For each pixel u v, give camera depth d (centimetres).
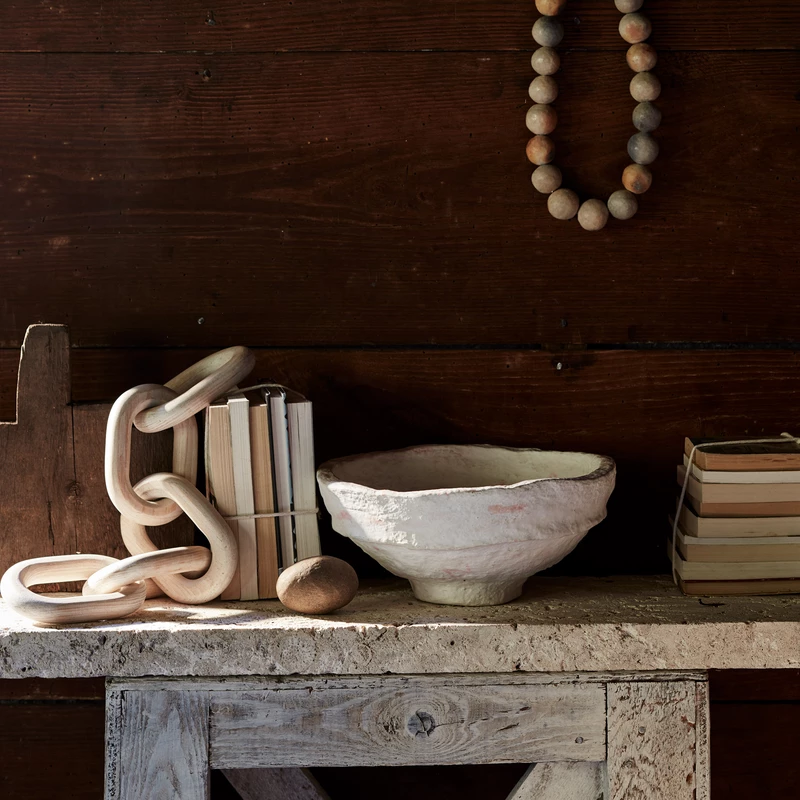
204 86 118
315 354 121
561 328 121
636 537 123
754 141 120
